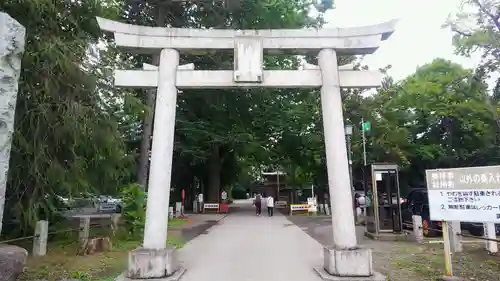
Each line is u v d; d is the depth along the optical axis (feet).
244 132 80.69
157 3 63.10
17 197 33.88
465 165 79.66
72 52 34.35
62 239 38.73
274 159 98.07
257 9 71.67
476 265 27.94
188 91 78.43
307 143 87.35
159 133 25.61
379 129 77.92
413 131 84.28
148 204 24.88
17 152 31.30
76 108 33.55
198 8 70.85
